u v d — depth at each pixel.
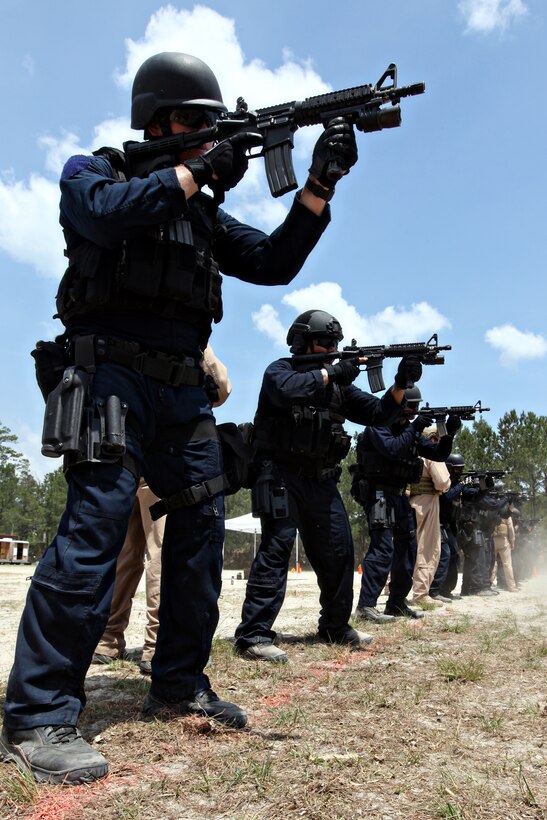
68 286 2.74
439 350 6.21
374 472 7.10
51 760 2.15
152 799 1.98
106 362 2.64
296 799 1.97
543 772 2.26
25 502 79.44
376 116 2.71
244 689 3.55
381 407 5.48
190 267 2.77
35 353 2.73
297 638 5.56
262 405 5.33
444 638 5.52
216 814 1.88
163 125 2.96
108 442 2.47
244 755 2.36
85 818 1.85
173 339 2.80
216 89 3.03
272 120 2.77
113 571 2.52
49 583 2.37
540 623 6.53
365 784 2.11
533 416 37.69
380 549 7.05
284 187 2.72
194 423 2.90
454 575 10.69
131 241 2.65
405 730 2.73
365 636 5.29
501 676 3.85
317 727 2.75
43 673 2.32
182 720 2.72
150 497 4.15
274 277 3.21
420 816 1.87
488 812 1.90
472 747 2.53
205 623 2.91
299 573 25.69
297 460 5.12
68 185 2.62
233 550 64.19
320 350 5.39
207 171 2.61
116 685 3.61
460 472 10.12
